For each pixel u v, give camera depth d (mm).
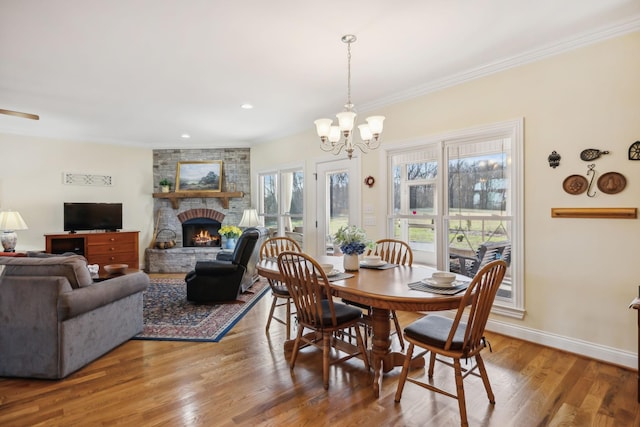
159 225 6969
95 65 3199
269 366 2676
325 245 5297
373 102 4352
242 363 2729
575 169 2836
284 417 2033
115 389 2340
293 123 5348
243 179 6992
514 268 3207
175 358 2816
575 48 2814
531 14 2455
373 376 2518
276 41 2797
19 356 2477
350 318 2490
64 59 3066
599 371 2570
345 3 2289
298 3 2279
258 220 6332
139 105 4410
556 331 2969
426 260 4004
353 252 2770
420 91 3879
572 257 2869
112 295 2869
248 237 4508
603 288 2721
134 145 6770
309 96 4137
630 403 2160
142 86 3750
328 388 2354
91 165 6293
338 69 3367
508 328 3254
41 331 2449
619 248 2646
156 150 7012
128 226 6691
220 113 4797
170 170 7039
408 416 2047
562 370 2592
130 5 2262
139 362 2744
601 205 2709
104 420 2006
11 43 2758
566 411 2084
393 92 4047
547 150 2984
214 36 2697
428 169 3959
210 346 3062
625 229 2619
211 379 2475
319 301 2357
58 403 2178
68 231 5855
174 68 3293
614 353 2672
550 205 2977
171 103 4348
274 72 3424
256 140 6629
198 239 7094
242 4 2277
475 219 3555
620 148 2627
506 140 3312
